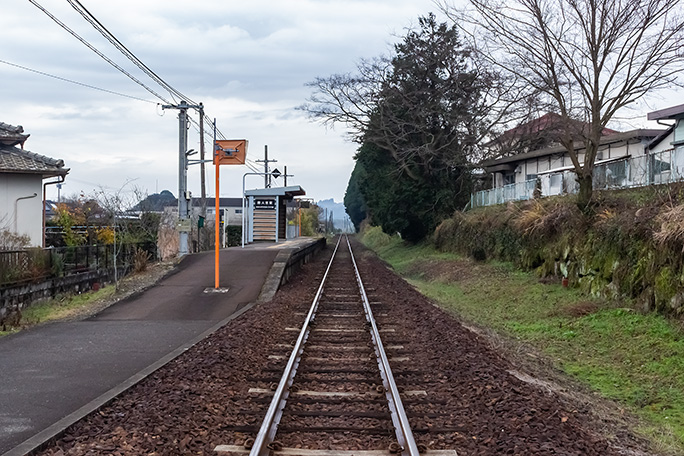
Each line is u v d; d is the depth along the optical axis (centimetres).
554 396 703
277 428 564
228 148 1653
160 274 1828
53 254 1634
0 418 586
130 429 545
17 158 2000
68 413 603
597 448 524
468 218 2861
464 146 3350
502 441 532
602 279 1324
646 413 721
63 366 817
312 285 1981
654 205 1226
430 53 3256
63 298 1598
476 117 3269
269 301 1478
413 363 870
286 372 743
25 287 1443
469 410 635
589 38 1463
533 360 954
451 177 3731
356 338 1059
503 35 1523
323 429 570
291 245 2945
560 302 1393
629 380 849
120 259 2192
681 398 757
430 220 3716
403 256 3772
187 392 668
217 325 1180
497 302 1593
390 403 647
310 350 950
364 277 2286
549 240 1777
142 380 721
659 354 909
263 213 3541
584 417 639
